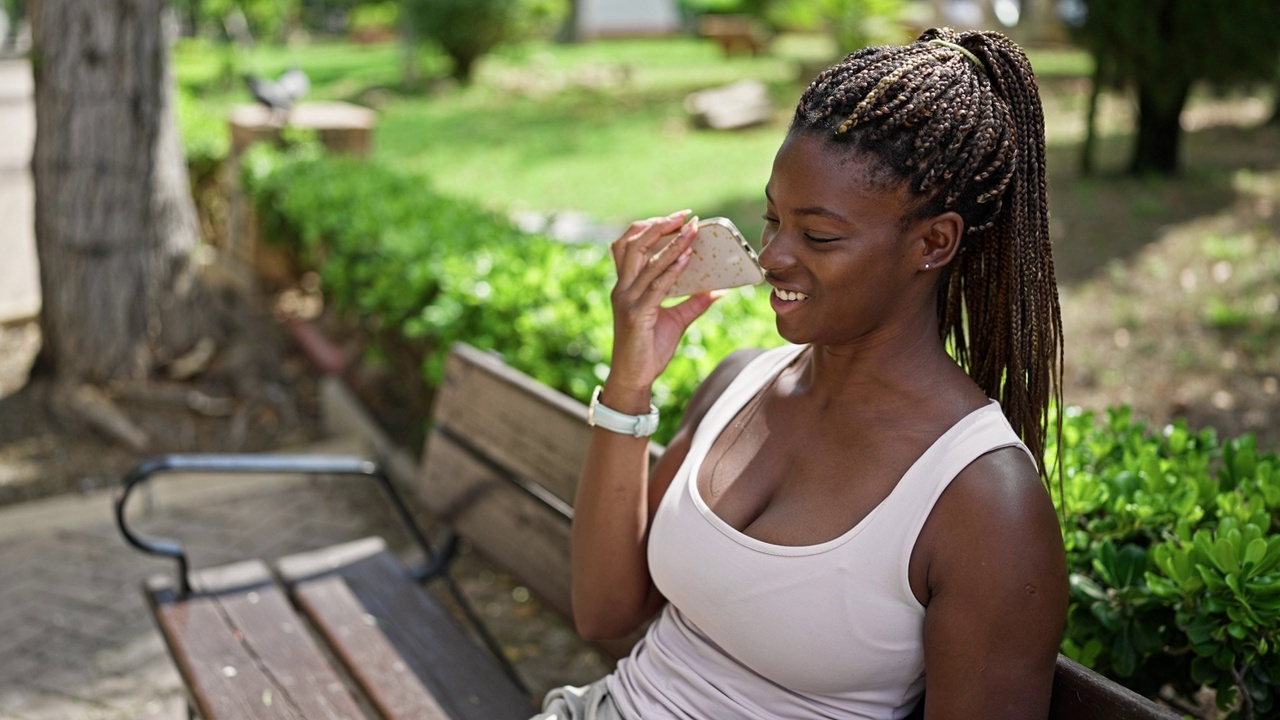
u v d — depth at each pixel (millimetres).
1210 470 3072
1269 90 12039
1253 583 1759
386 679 2443
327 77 22625
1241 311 5992
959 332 1716
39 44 5203
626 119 15336
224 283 6617
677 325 1872
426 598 2812
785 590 1504
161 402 5332
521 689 2477
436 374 3975
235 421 5344
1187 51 9312
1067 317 6258
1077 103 14781
